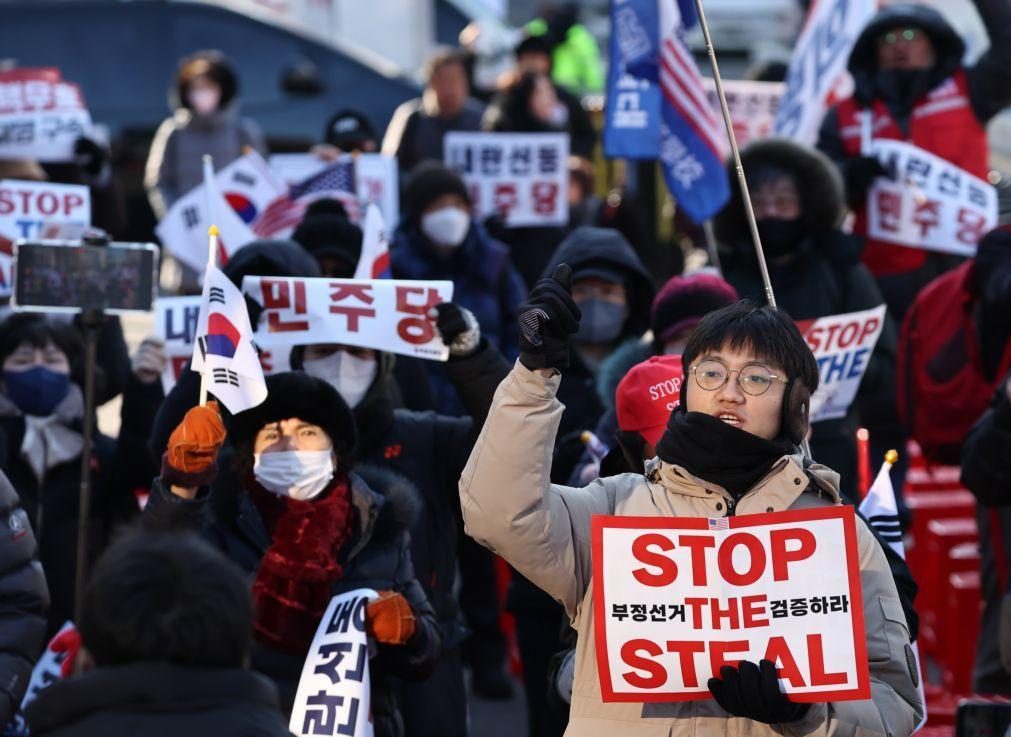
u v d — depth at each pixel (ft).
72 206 68.39
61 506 53.93
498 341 71.67
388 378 49.14
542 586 32.83
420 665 39.93
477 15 170.19
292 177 88.99
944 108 77.87
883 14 78.02
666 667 31.09
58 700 25.20
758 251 39.27
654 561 31.27
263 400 39.93
